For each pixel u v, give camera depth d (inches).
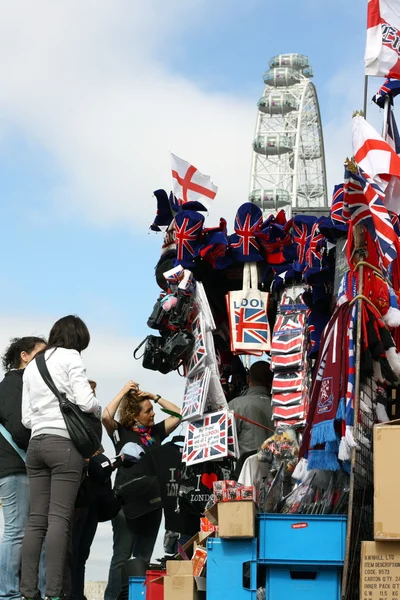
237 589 211.3
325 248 263.9
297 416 278.2
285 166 2090.3
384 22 264.1
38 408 243.4
